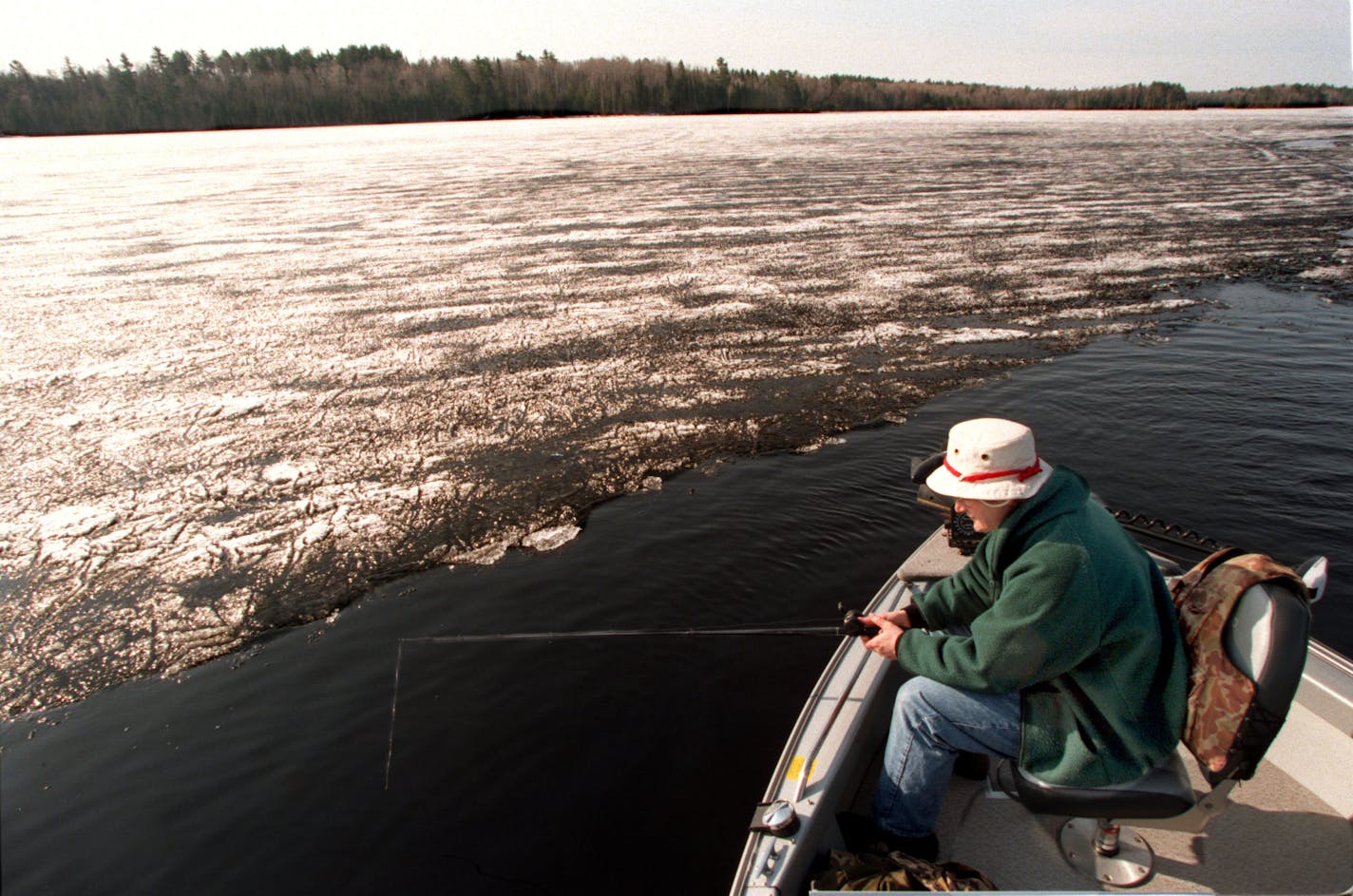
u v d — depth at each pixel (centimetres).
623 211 1978
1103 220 1798
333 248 1572
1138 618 211
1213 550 383
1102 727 220
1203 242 1571
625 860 319
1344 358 898
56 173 3256
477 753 377
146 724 404
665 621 469
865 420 752
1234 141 4088
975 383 842
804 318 1079
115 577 531
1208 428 718
